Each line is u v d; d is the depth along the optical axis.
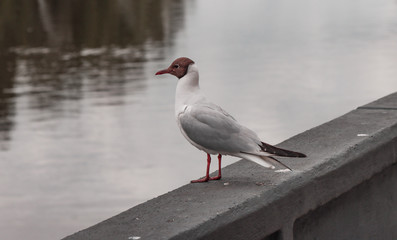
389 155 4.56
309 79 40.34
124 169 25.52
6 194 23.33
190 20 73.06
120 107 35.28
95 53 52.66
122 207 21.36
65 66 47.78
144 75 42.94
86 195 22.80
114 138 30.12
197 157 26.11
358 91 36.84
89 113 34.59
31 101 37.88
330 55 48.56
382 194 4.64
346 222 4.31
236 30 65.00
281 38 58.53
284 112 32.59
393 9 76.00
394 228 4.82
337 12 77.25
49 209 21.62
